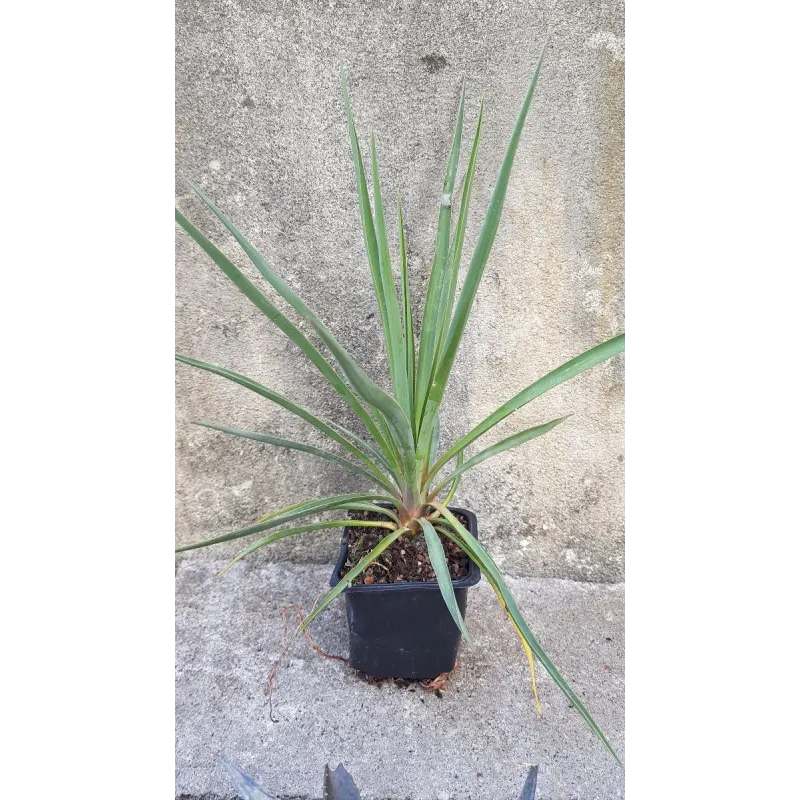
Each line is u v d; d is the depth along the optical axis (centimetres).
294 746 111
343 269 135
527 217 131
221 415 141
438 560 83
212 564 148
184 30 124
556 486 143
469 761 109
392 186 131
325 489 145
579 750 110
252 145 129
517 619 81
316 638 132
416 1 123
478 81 126
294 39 125
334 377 85
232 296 136
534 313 135
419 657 112
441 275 97
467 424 141
